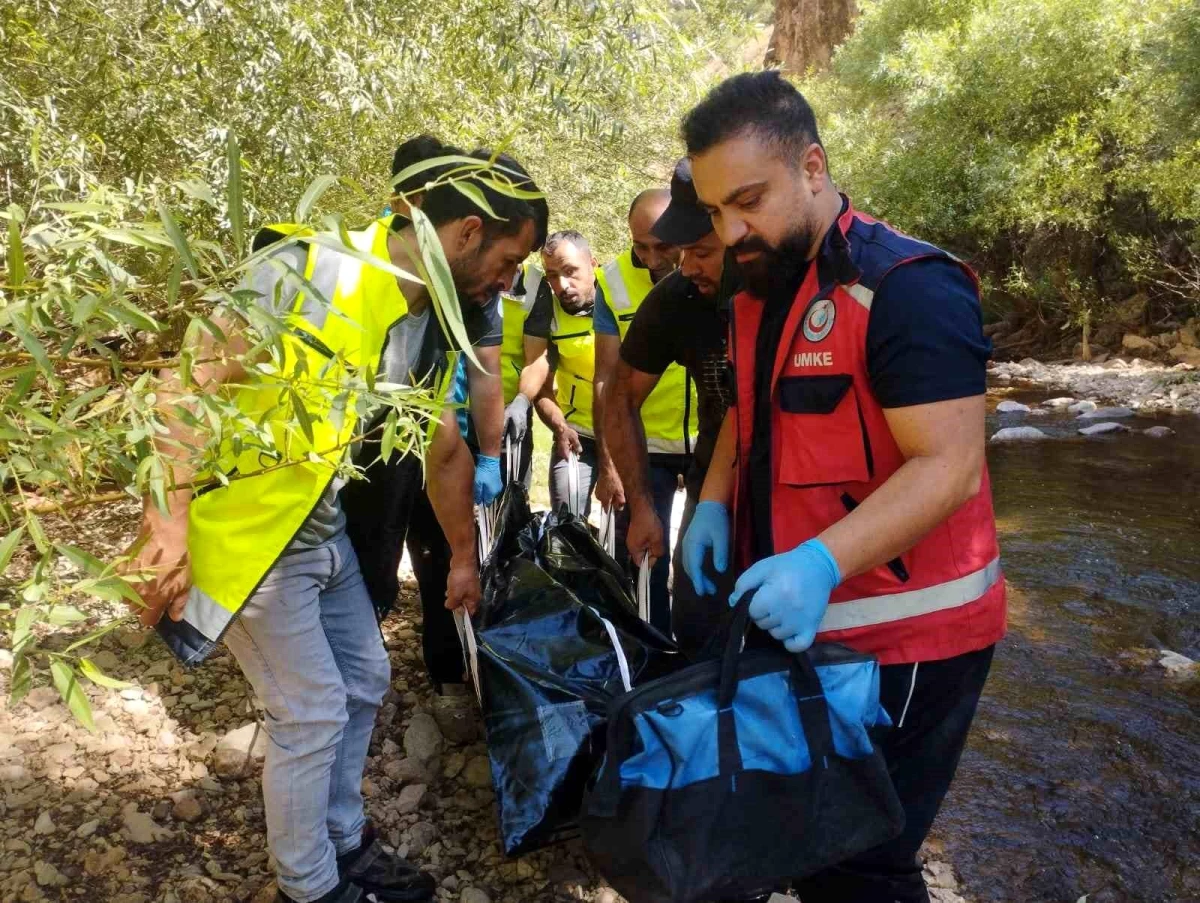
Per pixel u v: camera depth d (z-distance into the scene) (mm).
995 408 10922
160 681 3381
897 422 1818
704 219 2389
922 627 1988
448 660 3361
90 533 4371
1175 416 9953
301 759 2158
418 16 4176
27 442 1326
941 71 14195
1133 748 3594
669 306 2773
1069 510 6832
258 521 1991
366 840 2480
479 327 2775
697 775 1851
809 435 1949
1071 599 5141
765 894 2336
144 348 1790
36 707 3154
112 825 2654
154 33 3926
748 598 1853
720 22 9297
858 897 2158
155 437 1460
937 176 14102
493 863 2646
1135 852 2988
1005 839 3035
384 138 4711
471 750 3096
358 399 1555
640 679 2592
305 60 3965
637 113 7676
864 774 1917
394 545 2553
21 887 2387
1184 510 6750
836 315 1864
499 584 3090
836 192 1943
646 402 3496
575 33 3809
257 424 1559
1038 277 14141
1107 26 12789
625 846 1841
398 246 2109
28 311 1242
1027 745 3613
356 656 2398
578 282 3887
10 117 3273
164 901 2396
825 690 1905
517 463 3875
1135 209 13117
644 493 3086
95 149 3572
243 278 1507
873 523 1794
